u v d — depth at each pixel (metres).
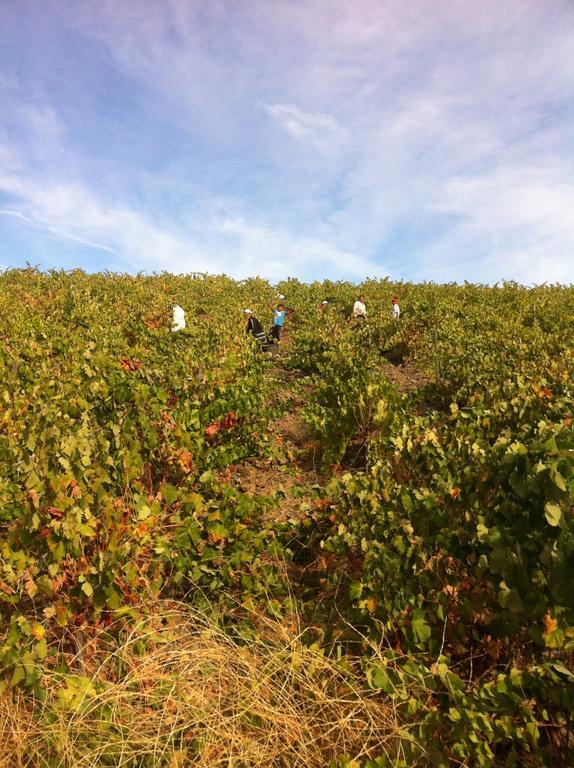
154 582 3.38
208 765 2.37
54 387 6.74
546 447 2.76
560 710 2.41
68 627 3.11
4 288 17.47
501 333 12.93
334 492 4.23
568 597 2.25
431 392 9.51
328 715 2.64
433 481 4.05
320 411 7.76
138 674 2.80
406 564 3.21
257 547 3.80
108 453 4.22
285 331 17.28
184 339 11.59
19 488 4.02
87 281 20.72
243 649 2.99
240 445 6.51
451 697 2.52
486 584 2.94
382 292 22.72
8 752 2.44
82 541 3.20
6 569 2.90
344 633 3.11
